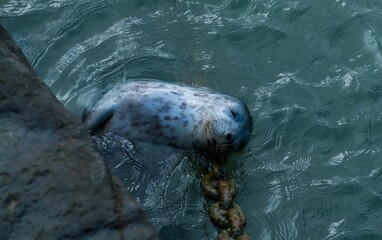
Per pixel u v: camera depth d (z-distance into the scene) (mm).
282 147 6477
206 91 6531
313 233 5648
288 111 6805
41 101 4000
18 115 3896
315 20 7918
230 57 7410
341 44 7691
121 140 6180
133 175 5938
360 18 7965
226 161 6238
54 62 7133
